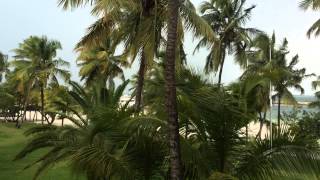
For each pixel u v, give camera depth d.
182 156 8.33
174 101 7.86
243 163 8.77
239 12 33.78
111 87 15.30
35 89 57.75
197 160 8.42
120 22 16.70
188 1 14.80
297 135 8.59
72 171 8.60
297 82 45.31
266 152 8.55
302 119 28.70
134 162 8.66
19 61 53.91
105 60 42.06
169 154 8.09
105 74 42.38
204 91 8.93
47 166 10.64
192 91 8.88
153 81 9.58
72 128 11.60
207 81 9.19
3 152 30.48
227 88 9.34
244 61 34.84
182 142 8.38
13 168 23.12
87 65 41.72
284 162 8.23
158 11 13.73
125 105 10.26
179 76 8.97
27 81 53.69
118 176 8.20
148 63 14.20
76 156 8.04
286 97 43.00
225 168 8.87
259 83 9.33
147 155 8.71
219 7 34.03
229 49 34.75
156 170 8.80
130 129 8.54
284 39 41.62
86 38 17.41
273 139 8.66
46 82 51.38
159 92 9.32
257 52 38.00
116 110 9.29
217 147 8.93
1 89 68.12
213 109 8.91
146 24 14.94
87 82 42.38
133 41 17.25
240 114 8.96
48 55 53.12
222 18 33.91
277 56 40.91
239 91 9.38
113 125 8.78
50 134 11.80
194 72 9.09
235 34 33.81
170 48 7.84
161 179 8.83
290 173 8.15
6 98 67.75
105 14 10.44
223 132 8.91
